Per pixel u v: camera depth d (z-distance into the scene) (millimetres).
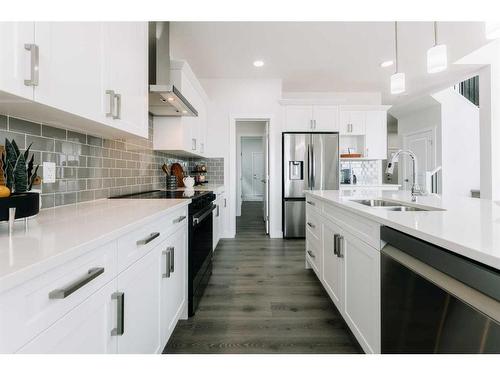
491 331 624
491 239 771
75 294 715
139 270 1128
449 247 760
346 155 5078
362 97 5227
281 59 3754
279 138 4559
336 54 3604
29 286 564
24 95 853
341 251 1737
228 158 4562
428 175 2291
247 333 1755
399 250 1077
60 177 1530
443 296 782
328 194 2443
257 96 4535
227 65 3961
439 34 3104
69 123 1369
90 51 1217
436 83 4668
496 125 3682
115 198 2014
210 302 2178
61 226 954
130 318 1045
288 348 1600
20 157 1033
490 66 3713
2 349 506
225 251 3664
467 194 5230
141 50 1830
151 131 2861
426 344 861
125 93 1581
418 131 5785
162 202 1720
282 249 3779
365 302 1370
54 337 637
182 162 4207
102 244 817
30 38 872
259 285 2516
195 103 3451
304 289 2426
